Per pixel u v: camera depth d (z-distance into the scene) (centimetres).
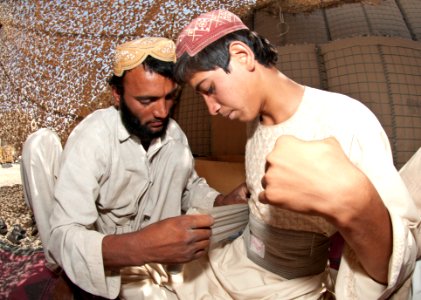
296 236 103
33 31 343
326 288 111
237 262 117
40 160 132
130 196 134
